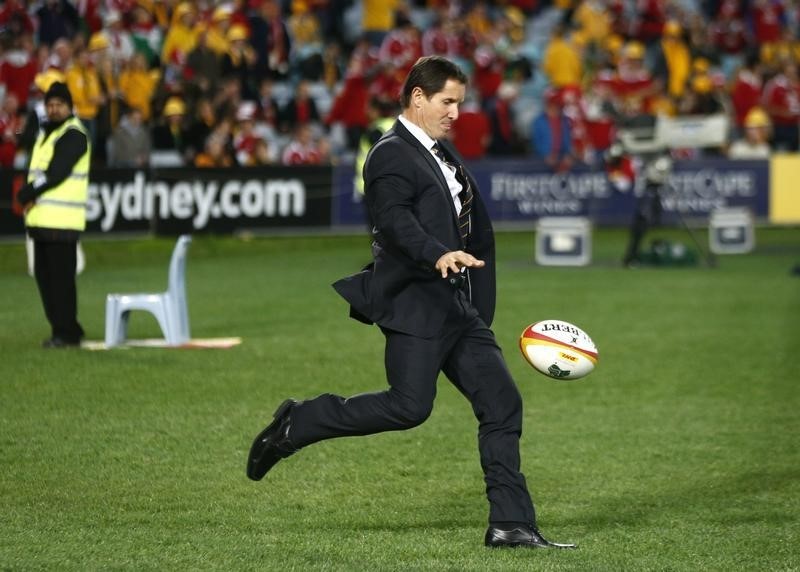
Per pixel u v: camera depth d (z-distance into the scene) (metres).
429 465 26.95
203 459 27.20
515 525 20.56
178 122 74.62
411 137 20.17
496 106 87.50
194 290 57.41
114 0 80.00
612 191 88.25
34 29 77.94
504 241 82.50
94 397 33.38
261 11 86.44
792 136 99.19
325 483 25.41
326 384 35.81
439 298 20.31
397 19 96.56
